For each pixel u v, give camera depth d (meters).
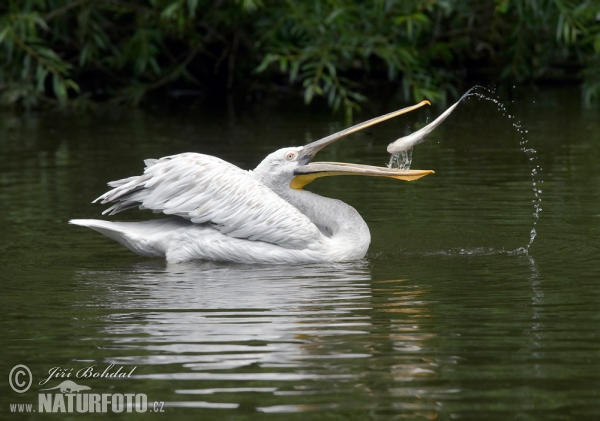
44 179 17.89
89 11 29.00
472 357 7.75
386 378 7.29
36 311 9.35
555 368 7.45
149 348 8.09
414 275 10.73
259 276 10.88
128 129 25.66
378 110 27.88
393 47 26.62
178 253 11.72
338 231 11.98
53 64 26.66
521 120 25.19
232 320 8.89
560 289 9.86
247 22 31.30
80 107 30.55
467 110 26.97
